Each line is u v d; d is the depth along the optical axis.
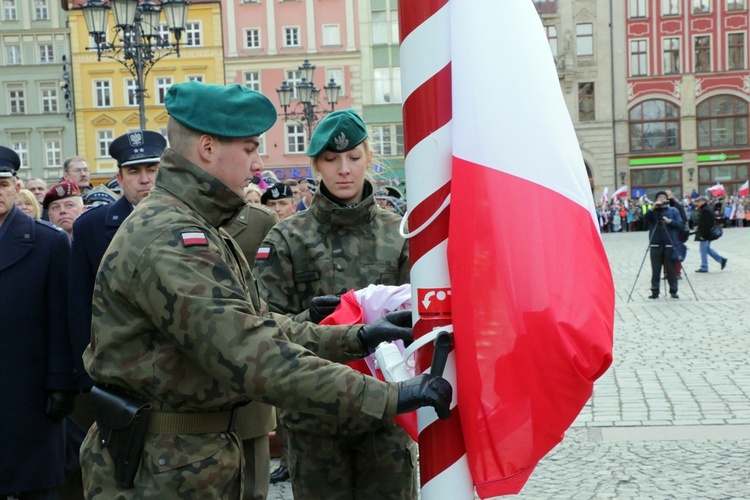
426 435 2.32
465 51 2.22
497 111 2.20
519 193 2.17
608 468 5.63
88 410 4.89
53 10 51.12
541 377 2.13
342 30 49.47
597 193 54.62
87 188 9.19
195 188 2.50
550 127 2.22
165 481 2.39
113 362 2.42
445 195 2.28
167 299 2.29
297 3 49.62
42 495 4.33
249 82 50.25
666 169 54.44
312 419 3.41
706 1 53.47
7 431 4.18
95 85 50.84
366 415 2.22
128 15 14.59
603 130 54.19
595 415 7.08
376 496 3.46
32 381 4.25
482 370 2.14
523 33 2.25
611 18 53.75
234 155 2.53
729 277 19.80
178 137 2.53
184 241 2.35
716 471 5.47
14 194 4.34
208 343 2.26
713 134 54.12
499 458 2.14
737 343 10.39
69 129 51.34
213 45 50.03
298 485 3.52
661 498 4.98
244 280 2.59
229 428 2.52
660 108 54.19
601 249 2.24
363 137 3.64
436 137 2.28
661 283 18.89
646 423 6.75
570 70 54.03
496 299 2.14
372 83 49.56
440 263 2.29
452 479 2.28
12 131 51.47
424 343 2.26
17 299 4.24
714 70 53.66
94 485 2.48
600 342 2.13
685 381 8.26
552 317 2.12
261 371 2.24
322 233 3.71
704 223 21.27
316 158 3.66
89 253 4.44
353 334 2.66
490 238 2.16
